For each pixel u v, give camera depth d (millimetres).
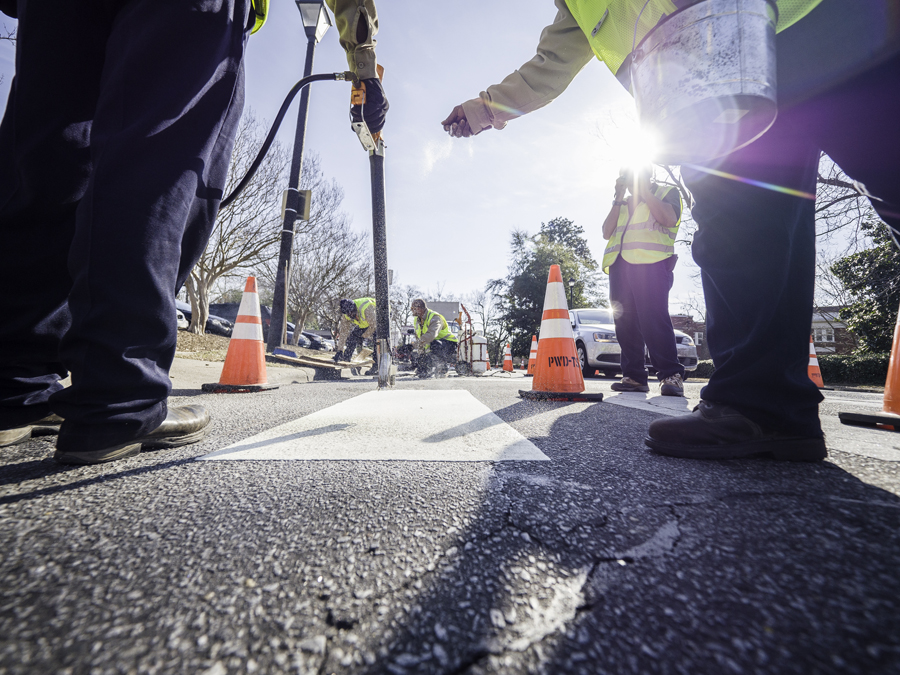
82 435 1025
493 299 29500
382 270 3182
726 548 632
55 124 1164
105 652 420
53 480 940
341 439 1428
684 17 812
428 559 607
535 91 2002
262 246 12688
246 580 552
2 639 434
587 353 7859
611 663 411
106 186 1004
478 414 2002
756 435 1146
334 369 6004
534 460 1155
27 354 1233
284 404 2418
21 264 1174
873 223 11586
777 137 1084
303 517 754
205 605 499
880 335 12656
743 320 1148
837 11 892
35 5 1140
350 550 633
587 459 1168
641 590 528
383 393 3107
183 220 1131
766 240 1109
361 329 7355
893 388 1801
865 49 871
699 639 440
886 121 916
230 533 688
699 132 879
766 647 425
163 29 1079
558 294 2908
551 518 748
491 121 2129
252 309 3473
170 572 568
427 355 6930
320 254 17359
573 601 508
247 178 1798
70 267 1029
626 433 1562
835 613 475
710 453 1158
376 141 2750
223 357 6688
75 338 1010
